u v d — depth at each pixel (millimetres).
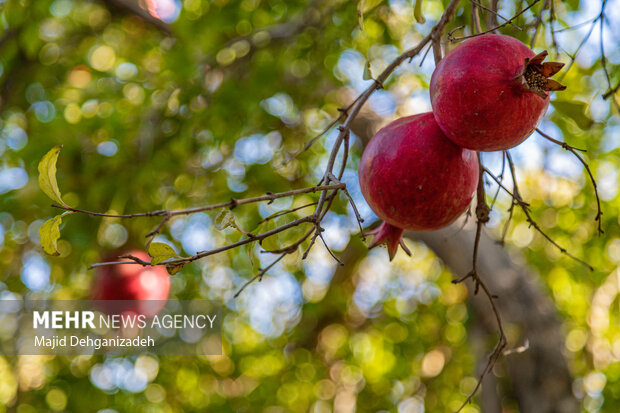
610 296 2383
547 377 1625
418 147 960
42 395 2412
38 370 2432
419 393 2855
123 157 1849
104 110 1928
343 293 2859
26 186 1861
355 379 2961
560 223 2311
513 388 1741
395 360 2873
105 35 2064
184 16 1771
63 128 1854
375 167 973
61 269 2082
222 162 1962
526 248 2389
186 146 1817
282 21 1899
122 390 2477
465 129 929
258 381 2867
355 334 2986
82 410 2416
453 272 1822
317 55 1878
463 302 2795
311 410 2926
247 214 2018
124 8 1971
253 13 1883
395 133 973
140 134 1845
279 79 1881
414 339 2854
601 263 2332
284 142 2084
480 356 1992
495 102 915
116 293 1557
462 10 1295
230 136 1916
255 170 2018
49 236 937
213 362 2771
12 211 1919
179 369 2707
